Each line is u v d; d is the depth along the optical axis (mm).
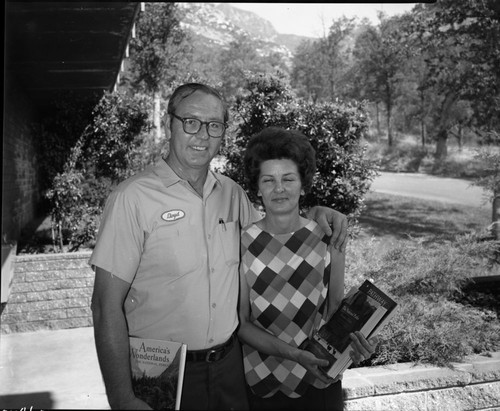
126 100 8297
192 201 1710
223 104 1768
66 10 4879
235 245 1814
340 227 1805
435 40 4418
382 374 2494
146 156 8414
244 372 1893
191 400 1718
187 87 1747
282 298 1813
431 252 3553
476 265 3650
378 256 3693
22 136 8469
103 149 8195
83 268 5156
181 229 1677
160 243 1662
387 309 1744
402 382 2461
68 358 3986
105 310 1604
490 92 4160
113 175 8164
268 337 1805
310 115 5379
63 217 7699
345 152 5402
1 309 4922
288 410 1861
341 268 1865
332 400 1852
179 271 1674
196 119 1688
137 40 9859
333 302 1900
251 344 1828
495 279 3779
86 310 5129
